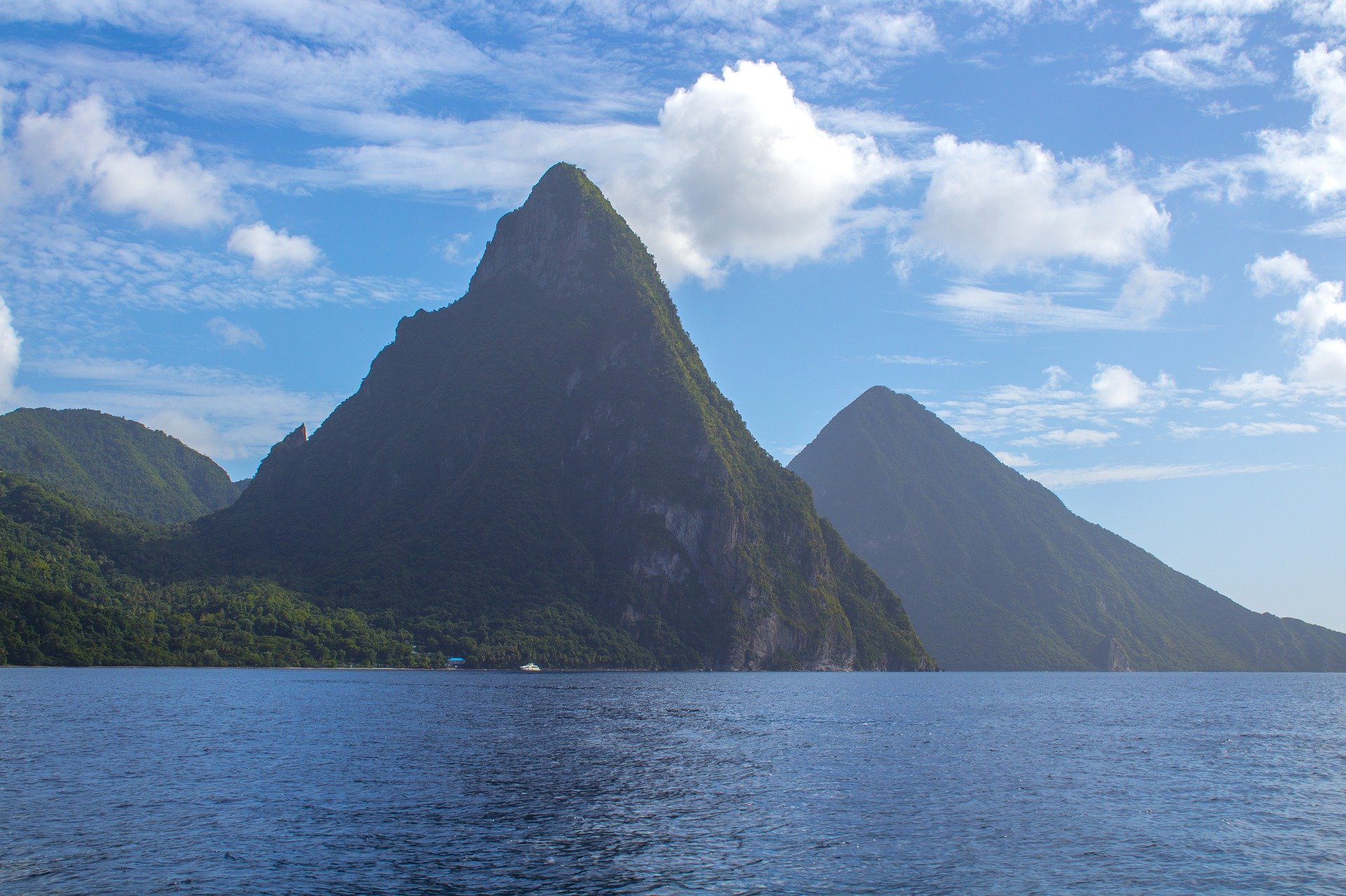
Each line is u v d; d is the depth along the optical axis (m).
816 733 126.56
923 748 111.94
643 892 52.81
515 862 57.97
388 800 74.25
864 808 74.69
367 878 54.44
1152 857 61.66
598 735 116.88
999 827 68.88
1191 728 147.00
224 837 62.03
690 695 195.12
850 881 55.47
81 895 50.53
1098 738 128.00
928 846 63.34
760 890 53.50
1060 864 59.72
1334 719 175.00
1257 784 90.06
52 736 103.19
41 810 67.88
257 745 100.44
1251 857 62.06
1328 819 73.88
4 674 196.88
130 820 65.69
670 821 69.00
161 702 143.38
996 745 116.31
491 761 94.19
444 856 59.03
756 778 87.25
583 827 66.94
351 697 165.12
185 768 85.69
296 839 62.19
